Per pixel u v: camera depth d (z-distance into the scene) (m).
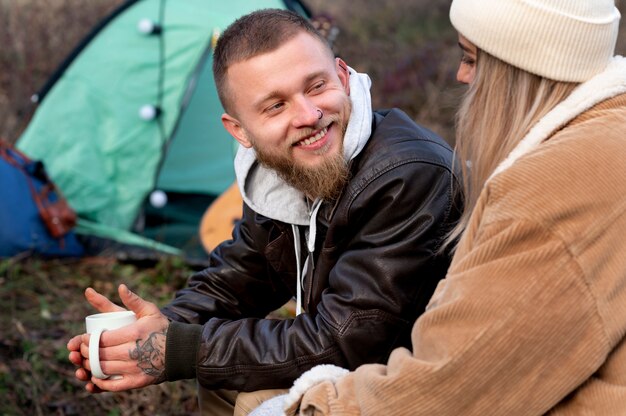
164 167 5.39
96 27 5.33
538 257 1.48
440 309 1.56
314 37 2.02
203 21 5.29
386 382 1.60
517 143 1.70
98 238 4.90
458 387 1.52
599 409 1.54
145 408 3.26
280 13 2.04
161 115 5.22
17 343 3.61
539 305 1.48
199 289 2.45
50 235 4.55
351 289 1.99
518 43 1.66
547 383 1.50
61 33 7.26
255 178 2.21
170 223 5.20
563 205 1.49
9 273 4.21
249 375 2.06
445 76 7.23
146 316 2.15
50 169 5.10
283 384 2.06
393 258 1.96
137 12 5.35
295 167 2.02
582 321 1.48
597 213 1.49
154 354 2.10
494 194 1.56
